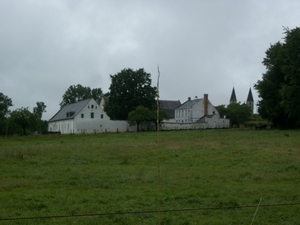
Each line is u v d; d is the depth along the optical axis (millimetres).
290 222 11094
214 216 11602
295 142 37281
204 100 109938
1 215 11398
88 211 11930
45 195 14289
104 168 22547
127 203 13039
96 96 149625
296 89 59031
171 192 15016
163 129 89125
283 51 63594
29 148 34406
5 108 126312
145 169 22203
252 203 13250
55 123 113812
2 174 19797
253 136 47656
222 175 19688
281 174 19906
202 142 40219
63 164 24469
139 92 98875
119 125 94438
